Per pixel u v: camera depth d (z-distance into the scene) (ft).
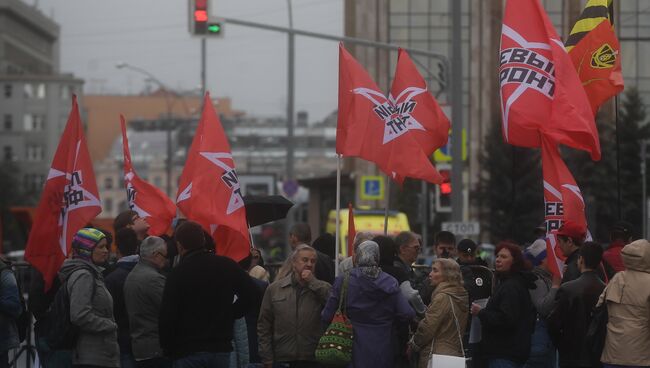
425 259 164.76
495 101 369.50
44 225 73.26
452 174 148.66
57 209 73.46
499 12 371.97
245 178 291.99
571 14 347.56
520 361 72.28
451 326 70.44
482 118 368.48
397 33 370.53
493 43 372.17
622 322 67.62
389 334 68.39
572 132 79.15
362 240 75.87
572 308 71.00
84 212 74.23
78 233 67.00
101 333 66.49
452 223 144.77
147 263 70.95
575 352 71.20
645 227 173.88
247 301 64.64
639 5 319.47
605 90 88.07
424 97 89.66
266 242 425.28
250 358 83.61
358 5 370.53
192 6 160.25
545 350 79.61
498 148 268.21
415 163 82.07
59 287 73.15
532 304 72.79
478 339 79.66
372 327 68.13
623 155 238.68
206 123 78.84
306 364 70.33
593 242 71.82
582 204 79.82
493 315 71.36
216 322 63.52
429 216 177.88
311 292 70.59
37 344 74.23
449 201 153.38
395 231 187.32
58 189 73.61
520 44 81.25
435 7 369.50
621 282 67.77
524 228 262.67
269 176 292.40
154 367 71.20
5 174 651.25
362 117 81.97
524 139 81.05
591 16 88.38
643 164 177.27
